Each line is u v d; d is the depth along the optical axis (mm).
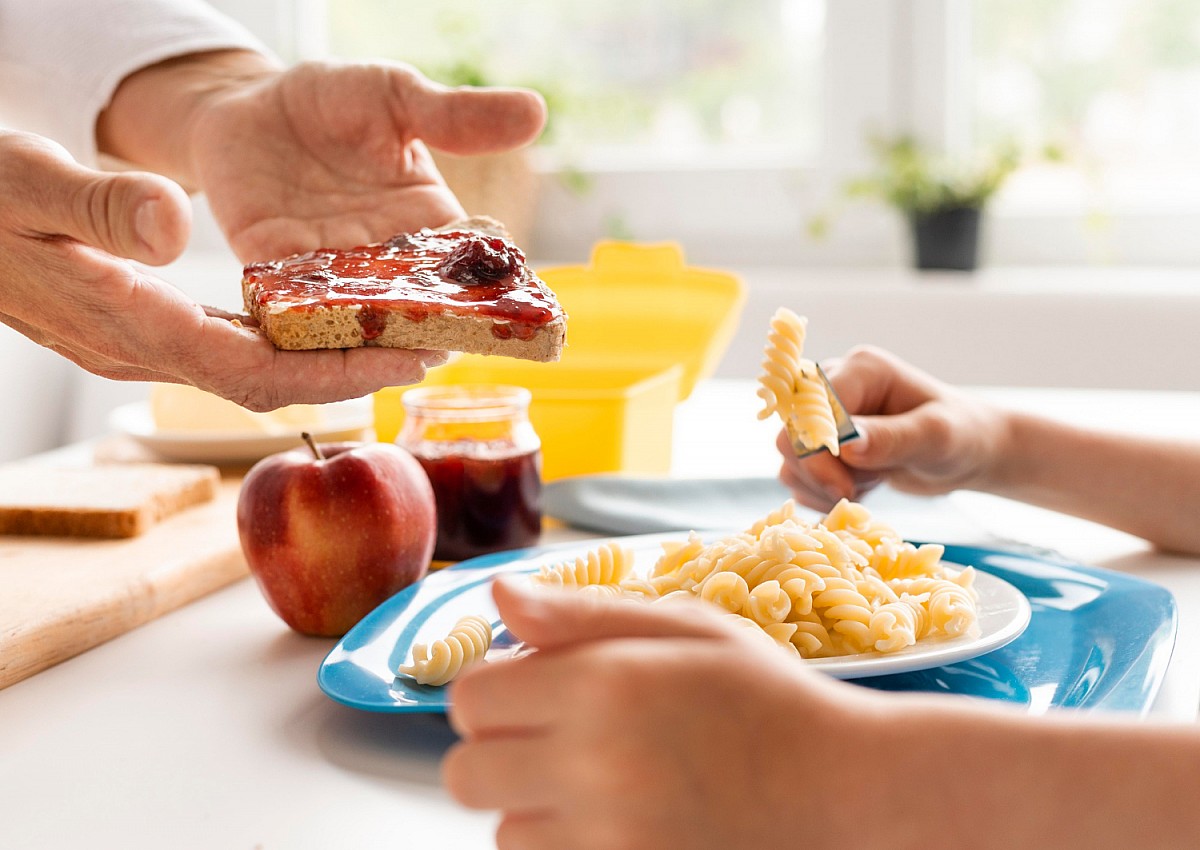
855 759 402
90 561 690
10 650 596
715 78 1545
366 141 786
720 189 1534
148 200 559
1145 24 1367
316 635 643
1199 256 1386
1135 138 1400
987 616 588
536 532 735
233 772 527
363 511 635
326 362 612
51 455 962
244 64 857
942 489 748
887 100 1458
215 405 906
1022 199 1469
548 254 1606
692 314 920
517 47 1585
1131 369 1267
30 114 867
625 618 429
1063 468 737
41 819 502
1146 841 395
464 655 564
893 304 1319
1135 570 695
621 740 389
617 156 1586
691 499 774
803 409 661
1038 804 400
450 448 721
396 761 531
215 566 703
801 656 559
